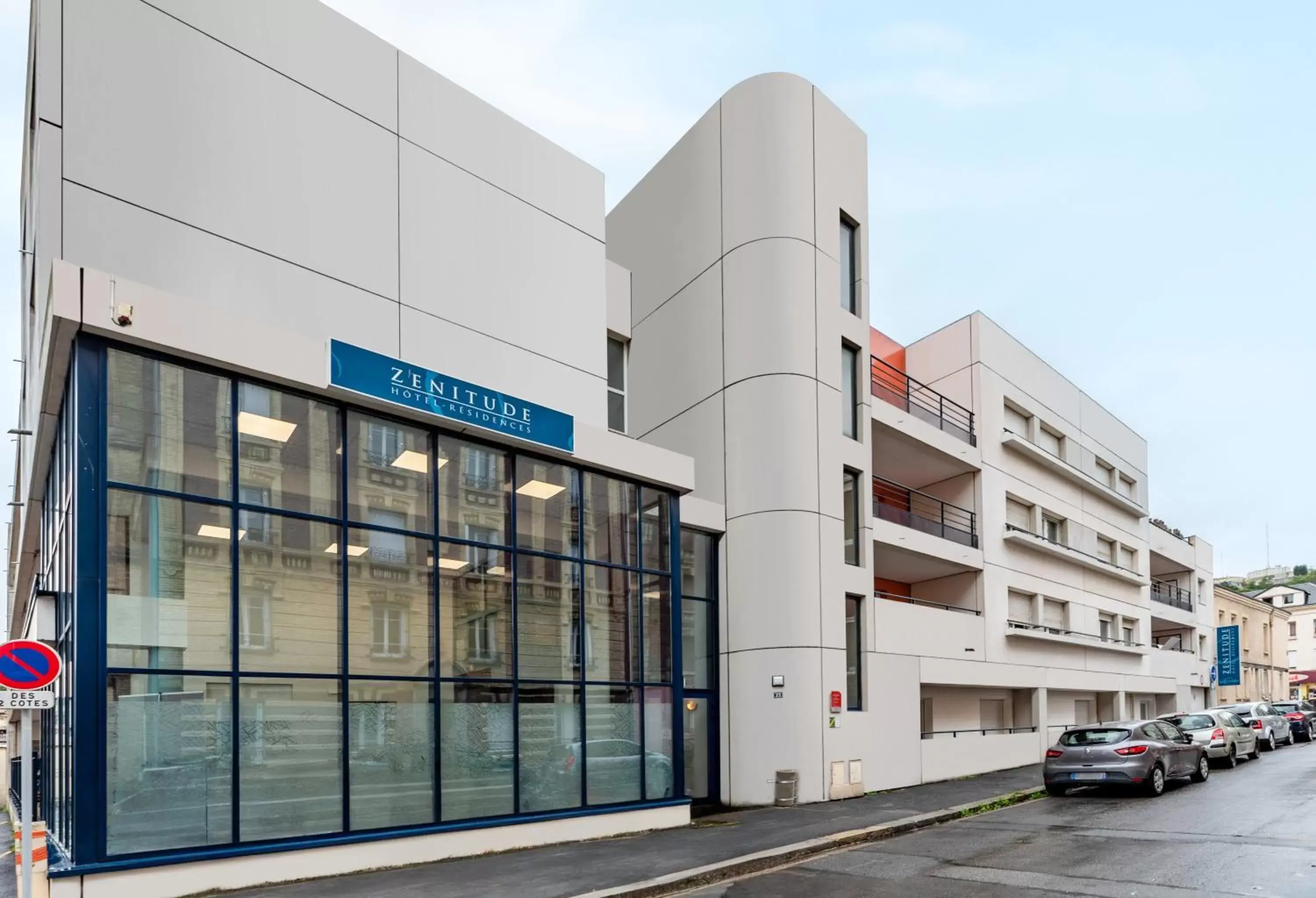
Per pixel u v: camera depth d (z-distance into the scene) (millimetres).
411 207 14125
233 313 10898
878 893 9367
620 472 14531
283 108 12758
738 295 19234
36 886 7746
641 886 9469
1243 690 50812
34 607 11328
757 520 18250
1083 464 32656
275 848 9602
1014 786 18672
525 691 12656
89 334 9023
